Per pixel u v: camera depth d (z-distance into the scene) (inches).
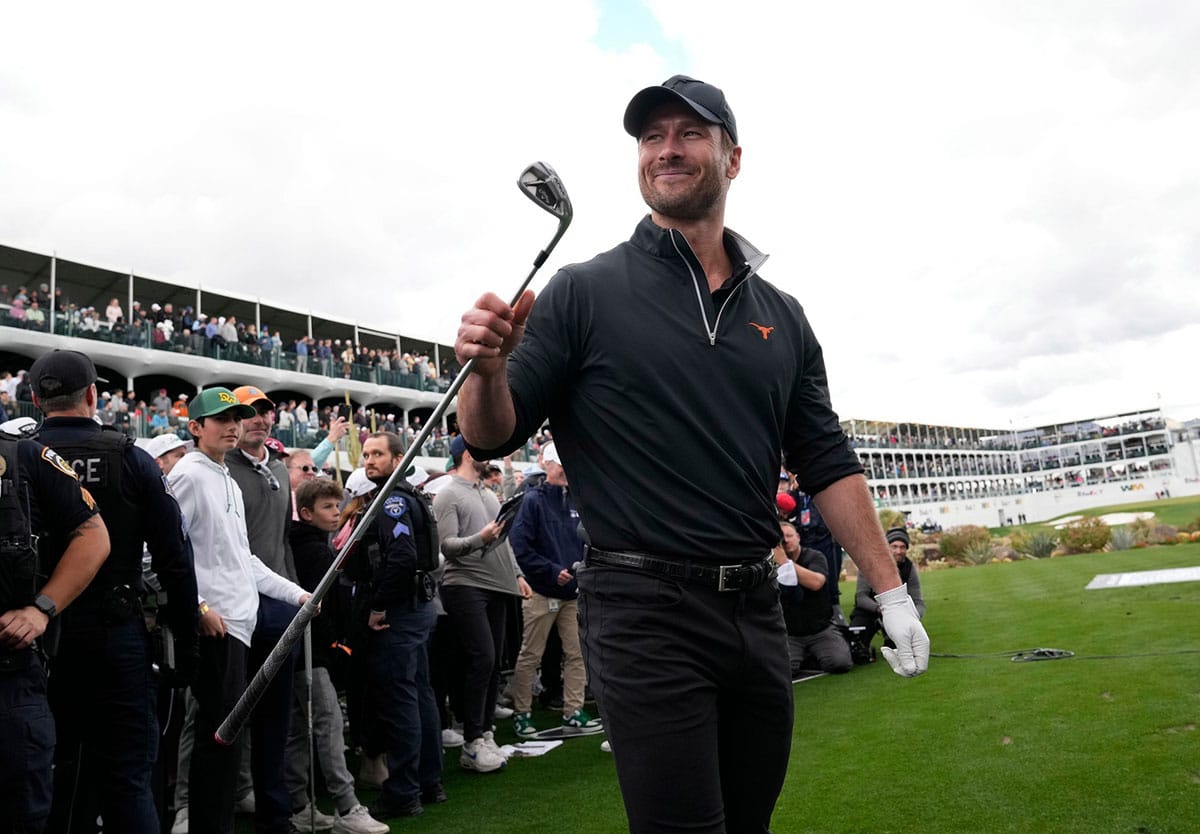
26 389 735.7
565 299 72.9
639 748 64.0
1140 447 3125.0
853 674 265.9
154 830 112.0
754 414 72.9
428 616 168.6
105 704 109.9
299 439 987.3
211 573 137.9
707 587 67.0
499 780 180.2
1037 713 181.9
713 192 75.5
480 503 203.8
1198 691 181.8
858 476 80.6
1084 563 550.6
